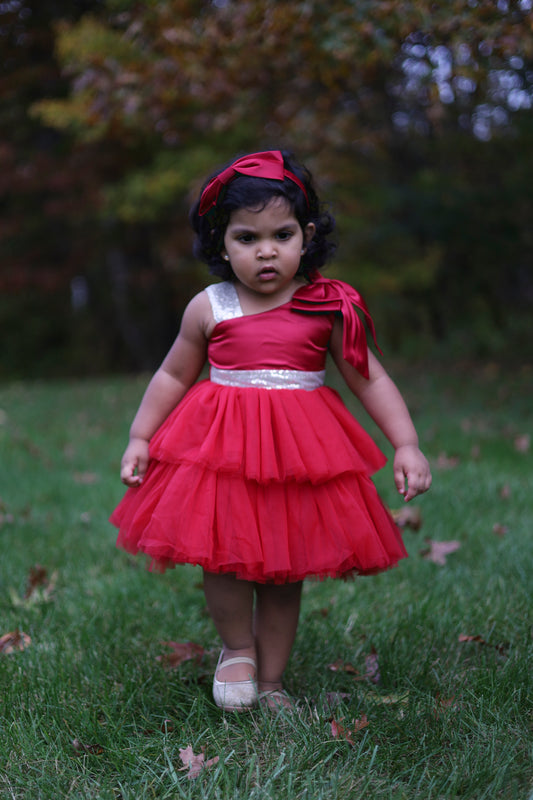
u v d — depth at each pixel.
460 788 1.75
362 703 2.18
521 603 2.84
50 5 14.52
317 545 2.03
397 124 12.28
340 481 2.10
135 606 3.02
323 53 5.64
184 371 2.31
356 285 14.26
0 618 2.91
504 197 12.33
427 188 13.03
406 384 10.59
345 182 12.27
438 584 3.08
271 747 1.95
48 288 17.72
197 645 2.61
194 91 7.29
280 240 2.16
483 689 2.18
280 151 2.27
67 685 2.32
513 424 6.98
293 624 2.24
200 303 2.27
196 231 2.39
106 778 1.83
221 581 2.16
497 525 3.77
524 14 4.44
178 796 1.75
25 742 1.98
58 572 3.41
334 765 1.88
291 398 2.12
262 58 6.73
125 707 2.16
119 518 2.24
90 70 7.57
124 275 17.23
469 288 15.74
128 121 8.05
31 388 12.67
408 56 5.57
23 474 5.45
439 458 5.39
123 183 14.59
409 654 2.49
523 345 13.98
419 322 16.41
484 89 6.82
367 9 4.80
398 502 4.32
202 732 2.03
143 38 6.58
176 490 2.05
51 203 15.73
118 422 7.98
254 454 2.04
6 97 15.12
